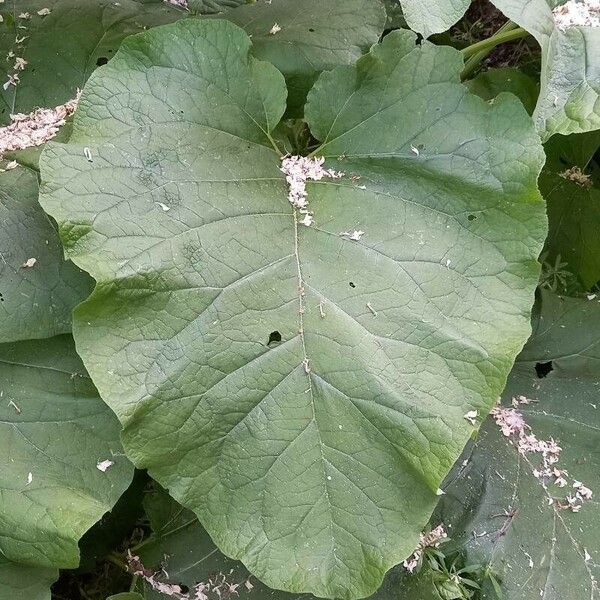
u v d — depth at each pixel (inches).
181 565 24.2
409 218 20.0
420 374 18.9
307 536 19.2
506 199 19.4
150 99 20.0
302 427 19.1
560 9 20.7
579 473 25.2
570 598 23.3
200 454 19.0
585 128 18.9
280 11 24.8
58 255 21.6
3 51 24.8
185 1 27.8
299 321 19.3
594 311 28.0
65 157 18.9
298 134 23.9
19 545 20.2
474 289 19.3
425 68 20.2
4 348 22.0
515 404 26.4
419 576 23.1
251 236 19.8
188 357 18.7
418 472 18.7
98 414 21.8
